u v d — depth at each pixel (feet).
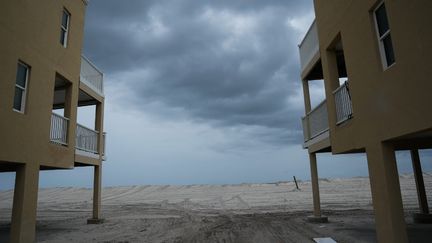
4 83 30.40
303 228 42.96
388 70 22.86
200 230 45.50
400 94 21.52
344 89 31.89
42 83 36.83
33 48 35.29
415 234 34.47
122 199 135.85
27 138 33.63
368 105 26.02
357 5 27.40
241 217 63.26
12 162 31.89
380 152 24.39
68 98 43.91
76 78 45.55
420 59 19.29
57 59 40.42
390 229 23.38
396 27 21.54
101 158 57.06
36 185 35.04
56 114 40.06
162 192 167.63
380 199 24.59
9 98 31.07
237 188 170.30
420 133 21.06
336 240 32.96
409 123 20.58
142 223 55.88
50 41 38.91
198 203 106.42
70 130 43.34
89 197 150.82
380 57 24.44
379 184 24.68
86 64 52.01
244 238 37.45
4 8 30.86
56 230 47.06
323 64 36.96
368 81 25.85
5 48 30.76
